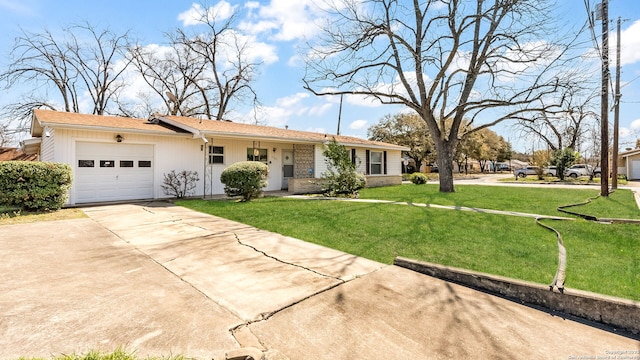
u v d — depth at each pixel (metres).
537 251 4.67
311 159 15.10
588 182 21.36
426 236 5.57
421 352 2.22
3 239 5.12
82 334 2.33
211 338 2.33
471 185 18.09
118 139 9.95
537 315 2.82
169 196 11.09
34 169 7.58
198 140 11.90
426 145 32.62
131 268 3.81
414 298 3.12
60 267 3.79
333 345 2.29
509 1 10.55
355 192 12.33
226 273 3.72
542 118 11.93
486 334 2.48
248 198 10.06
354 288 3.35
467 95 12.53
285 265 4.06
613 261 4.20
